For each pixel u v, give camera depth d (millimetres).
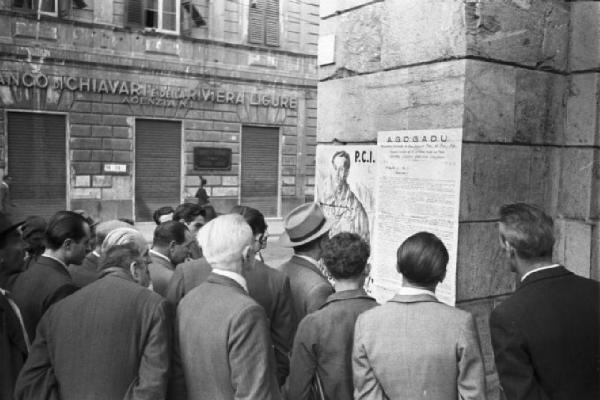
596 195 3648
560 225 3789
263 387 1993
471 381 1927
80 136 15352
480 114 3334
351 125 4172
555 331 1840
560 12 3699
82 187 15469
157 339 2078
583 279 1994
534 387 1823
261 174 18734
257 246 3131
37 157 14922
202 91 17125
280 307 2660
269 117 18578
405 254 2113
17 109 14445
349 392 2234
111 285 2164
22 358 2373
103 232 3561
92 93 15430
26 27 14367
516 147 3533
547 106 3684
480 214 3373
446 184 3344
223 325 2029
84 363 2053
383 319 2068
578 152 3701
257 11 18078
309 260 2895
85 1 15164
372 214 3951
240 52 17812
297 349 2320
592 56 3633
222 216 2324
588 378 1844
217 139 17609
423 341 1976
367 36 3986
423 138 3504
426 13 3498
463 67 3256
